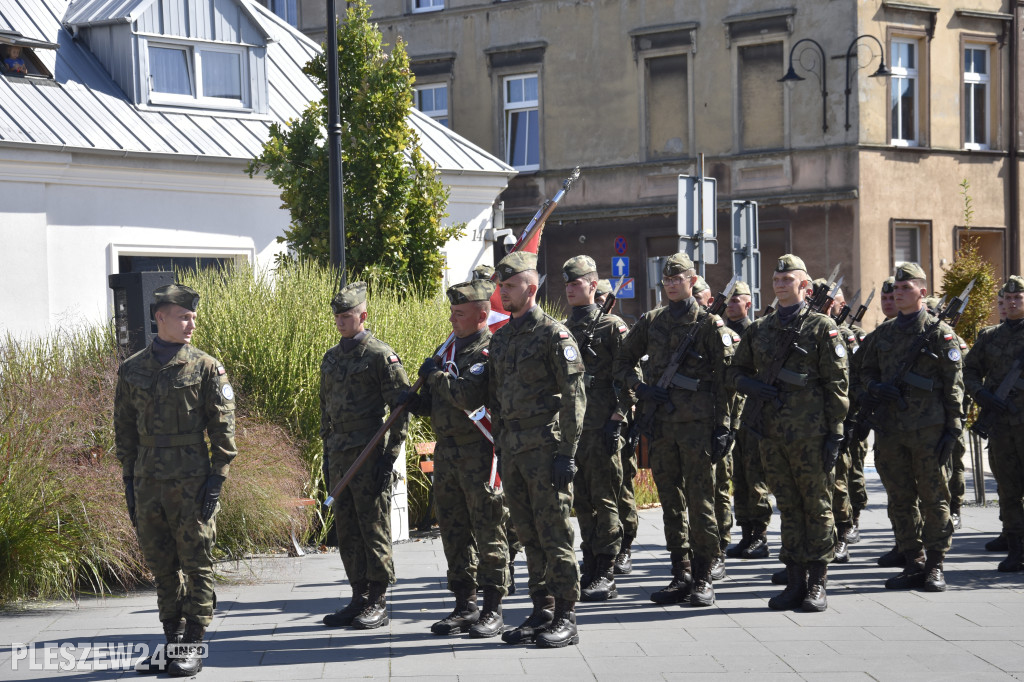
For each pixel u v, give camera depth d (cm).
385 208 1658
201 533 737
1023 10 2905
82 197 1752
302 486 1180
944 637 797
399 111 1664
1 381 1070
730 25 2809
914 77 2797
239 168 1925
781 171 2766
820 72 2711
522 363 773
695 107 2864
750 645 781
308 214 1662
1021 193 2916
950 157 2812
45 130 1716
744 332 929
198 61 2022
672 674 709
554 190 3031
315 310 1296
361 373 855
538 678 703
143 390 734
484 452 814
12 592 932
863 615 870
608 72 2959
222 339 1247
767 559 1136
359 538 868
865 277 2684
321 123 1667
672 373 908
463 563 832
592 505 954
